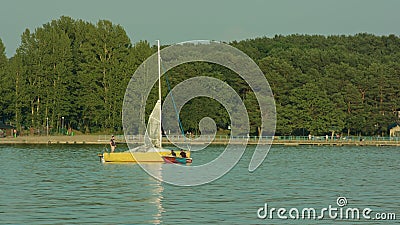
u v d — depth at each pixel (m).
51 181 87.38
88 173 98.38
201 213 62.25
